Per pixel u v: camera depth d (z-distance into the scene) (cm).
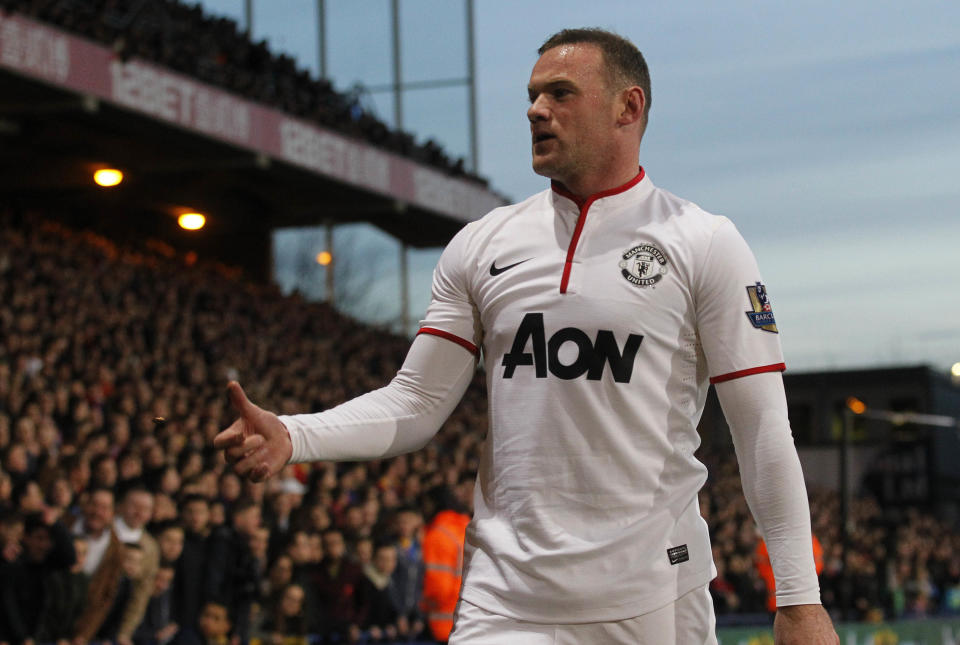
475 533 317
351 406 323
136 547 851
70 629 818
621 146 314
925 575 2389
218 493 1089
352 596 1004
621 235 309
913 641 1816
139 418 1270
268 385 1770
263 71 2506
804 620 288
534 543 302
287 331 2419
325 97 2644
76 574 823
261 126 2312
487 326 319
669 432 305
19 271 1773
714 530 1800
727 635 1369
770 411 299
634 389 299
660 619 299
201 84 2152
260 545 945
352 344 2530
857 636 1684
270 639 947
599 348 300
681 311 304
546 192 327
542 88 313
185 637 880
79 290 1864
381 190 2695
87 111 1939
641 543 299
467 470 1598
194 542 905
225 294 2416
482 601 309
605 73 311
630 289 302
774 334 304
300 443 308
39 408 1131
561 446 301
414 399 329
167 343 1833
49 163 2362
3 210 2291
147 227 2812
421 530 1155
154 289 2134
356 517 1062
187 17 2434
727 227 310
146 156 2380
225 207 2834
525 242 317
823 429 4950
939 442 4762
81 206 2614
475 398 2405
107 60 1934
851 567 2064
